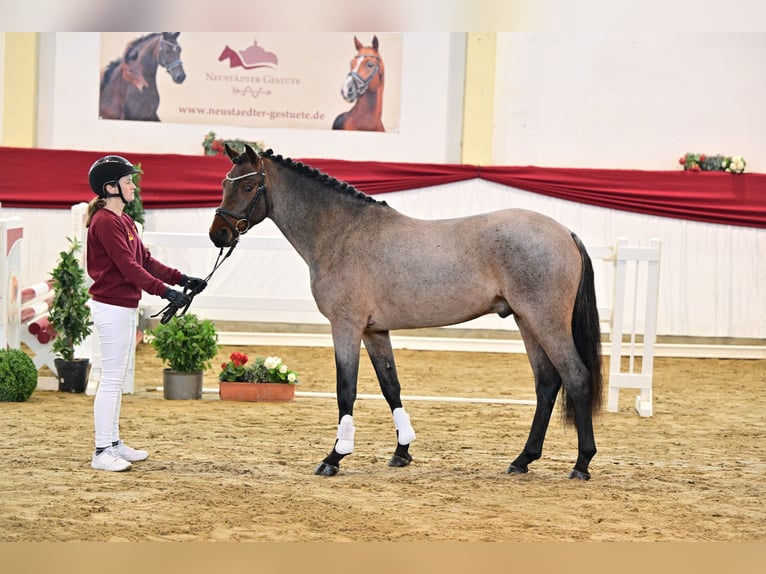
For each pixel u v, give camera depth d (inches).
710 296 490.3
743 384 409.1
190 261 477.4
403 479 203.5
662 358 488.7
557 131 521.0
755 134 517.0
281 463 218.5
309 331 498.0
